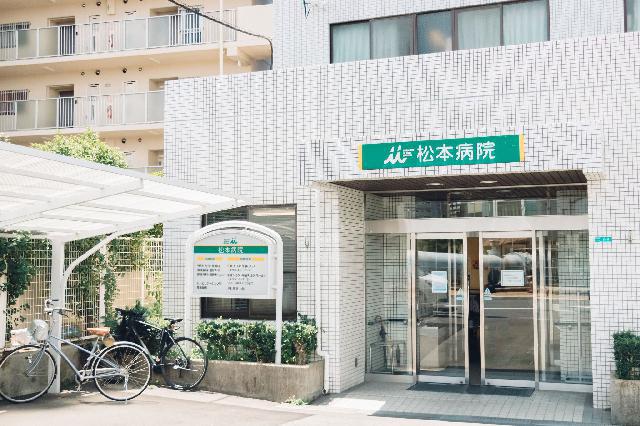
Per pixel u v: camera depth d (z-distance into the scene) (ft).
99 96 81.97
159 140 83.41
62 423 24.93
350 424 25.77
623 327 28.30
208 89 37.04
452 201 35.22
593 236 28.89
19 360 30.22
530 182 31.45
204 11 81.61
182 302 37.09
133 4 85.05
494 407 29.48
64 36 84.58
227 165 36.35
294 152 34.99
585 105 29.73
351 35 38.65
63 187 24.00
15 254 30.09
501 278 34.32
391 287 36.29
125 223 31.30
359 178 29.22
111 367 30.27
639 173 28.45
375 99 33.47
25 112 82.94
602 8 33.81
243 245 32.37
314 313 33.68
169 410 27.81
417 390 33.30
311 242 34.12
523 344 33.83
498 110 31.22
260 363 31.27
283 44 39.81
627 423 26.04
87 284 35.37
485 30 35.76
